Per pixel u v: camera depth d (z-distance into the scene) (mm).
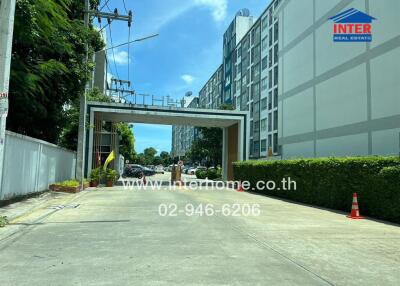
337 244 8969
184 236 9562
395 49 25031
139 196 21125
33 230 10359
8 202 14930
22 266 6762
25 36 15109
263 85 68375
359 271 6691
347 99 30406
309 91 36938
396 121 24750
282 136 42875
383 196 13609
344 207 16188
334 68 32531
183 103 38781
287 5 42625
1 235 9445
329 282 6031
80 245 8477
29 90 17141
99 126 36875
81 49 21875
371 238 9797
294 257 7625
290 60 41375
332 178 17062
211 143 59938
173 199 19344
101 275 6242
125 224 11391
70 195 21094
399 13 24766
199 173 53812
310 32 37031
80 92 22750
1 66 10797
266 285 5812
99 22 28266
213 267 6754
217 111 36625
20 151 16172
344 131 30719
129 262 7047
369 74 27656
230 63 90688
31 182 17938
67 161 26766
